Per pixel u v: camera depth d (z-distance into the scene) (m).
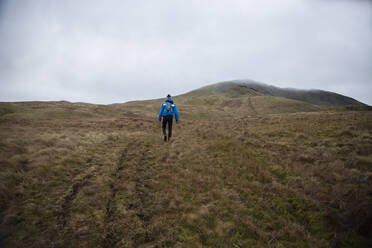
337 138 8.47
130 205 3.58
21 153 5.53
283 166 5.77
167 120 8.80
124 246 2.66
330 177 4.86
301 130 10.75
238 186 4.52
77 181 4.32
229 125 15.24
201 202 3.84
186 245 2.75
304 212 3.63
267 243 2.87
